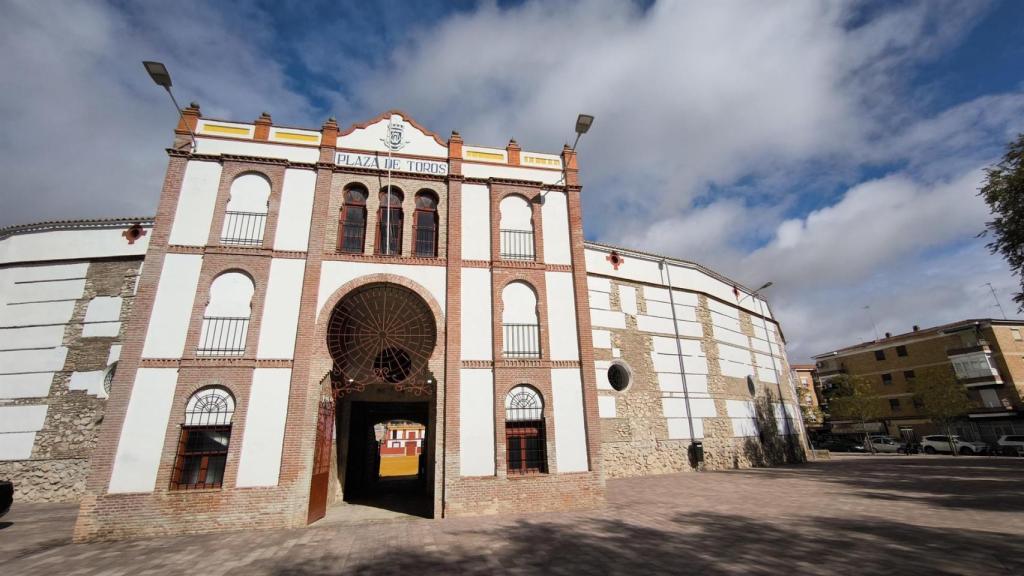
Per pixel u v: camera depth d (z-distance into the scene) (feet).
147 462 36.09
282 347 40.65
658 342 74.43
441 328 44.37
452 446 41.32
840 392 155.94
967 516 35.37
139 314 39.01
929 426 148.77
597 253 73.05
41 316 56.49
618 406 67.21
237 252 42.19
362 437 59.16
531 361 45.16
